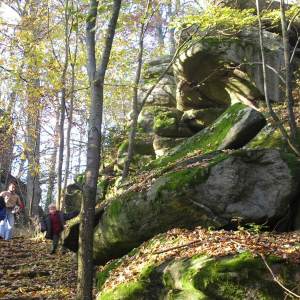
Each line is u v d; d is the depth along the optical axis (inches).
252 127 372.5
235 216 281.6
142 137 599.2
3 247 465.1
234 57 489.7
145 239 297.1
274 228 289.9
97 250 328.2
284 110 433.4
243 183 288.2
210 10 440.1
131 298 223.9
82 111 688.4
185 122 561.9
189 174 291.7
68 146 617.3
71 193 603.2
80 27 562.9
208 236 247.8
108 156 654.5
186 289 204.2
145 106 630.5
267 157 294.8
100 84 265.4
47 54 565.3
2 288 320.2
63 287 323.9
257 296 194.7
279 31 535.8
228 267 200.4
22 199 824.3
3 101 665.6
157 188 294.8
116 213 307.9
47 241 514.9
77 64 605.0
